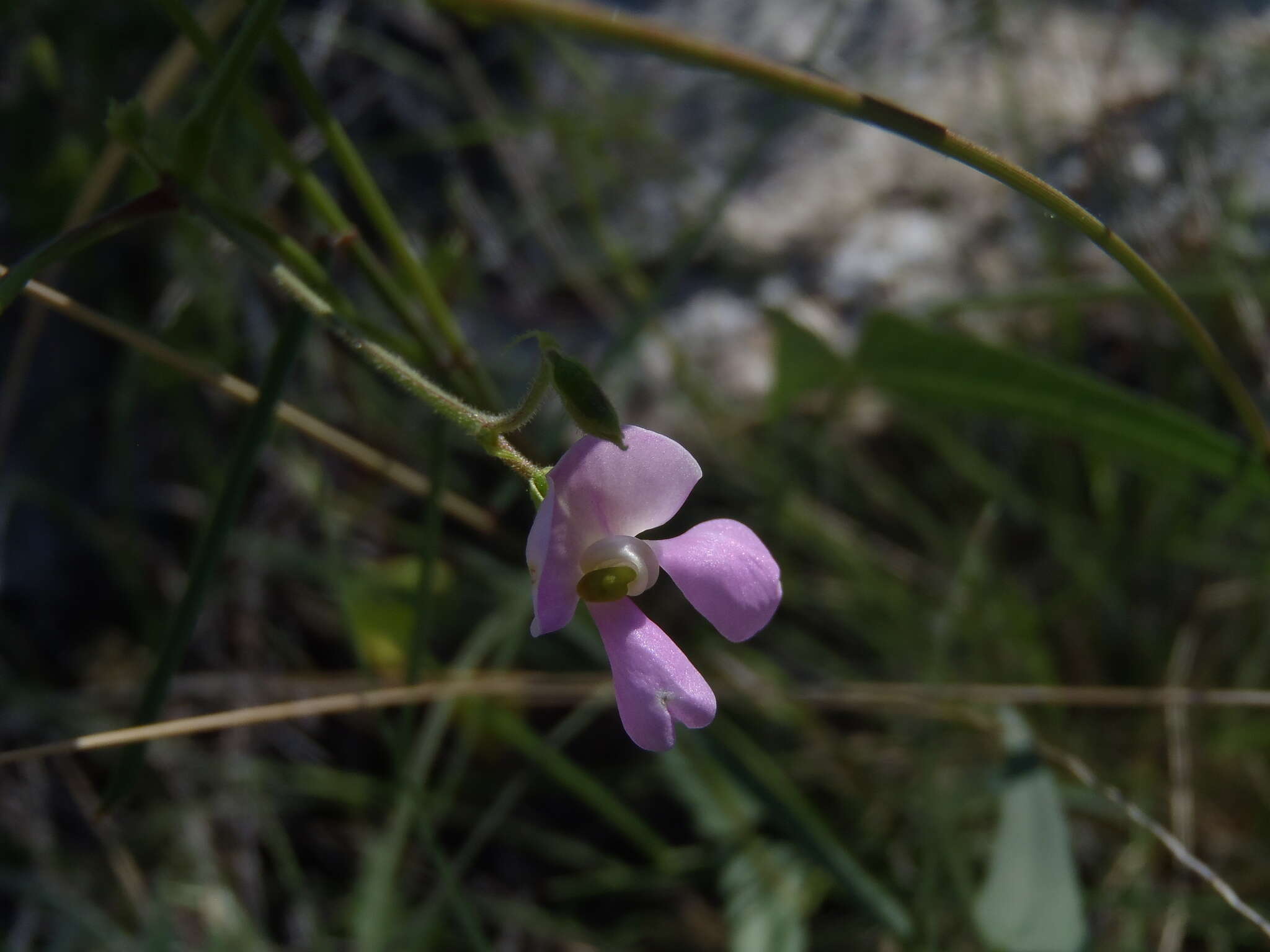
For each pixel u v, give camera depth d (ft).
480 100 0.83
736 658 0.69
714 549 0.40
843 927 0.61
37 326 0.62
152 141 0.46
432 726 0.59
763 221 0.84
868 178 0.86
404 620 0.66
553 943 0.62
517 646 0.62
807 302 0.81
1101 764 0.64
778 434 0.74
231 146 0.74
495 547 0.70
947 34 0.90
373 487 0.74
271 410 0.47
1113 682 0.68
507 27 0.81
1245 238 0.79
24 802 0.63
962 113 0.86
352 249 0.51
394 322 0.75
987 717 0.62
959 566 0.68
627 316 0.80
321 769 0.67
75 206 0.68
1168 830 0.61
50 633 0.70
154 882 0.62
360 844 0.65
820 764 0.65
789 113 0.86
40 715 0.66
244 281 0.76
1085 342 0.79
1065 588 0.72
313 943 0.58
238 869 0.63
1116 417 0.56
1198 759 0.63
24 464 0.72
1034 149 0.84
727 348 0.79
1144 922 0.59
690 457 0.41
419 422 0.75
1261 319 0.72
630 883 0.62
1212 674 0.67
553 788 0.66
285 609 0.71
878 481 0.76
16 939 0.59
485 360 0.77
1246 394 0.50
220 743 0.67
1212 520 0.69
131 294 0.76
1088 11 0.91
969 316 0.79
